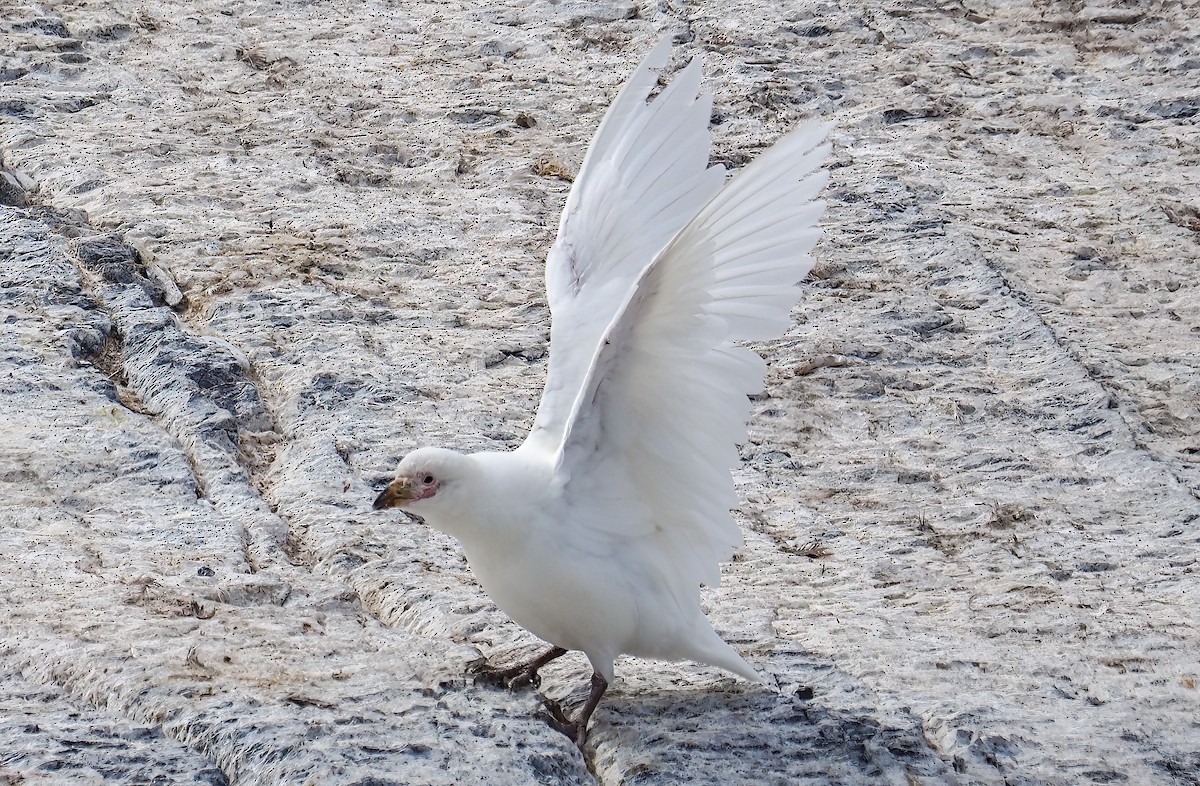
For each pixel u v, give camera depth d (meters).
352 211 15.70
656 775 8.08
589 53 19.44
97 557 9.98
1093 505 11.73
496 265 14.90
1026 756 8.45
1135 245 15.83
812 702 8.88
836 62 19.41
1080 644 9.84
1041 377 13.40
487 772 7.87
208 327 13.42
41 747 7.79
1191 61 19.45
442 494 8.04
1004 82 19.19
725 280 7.91
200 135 17.00
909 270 15.14
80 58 18.61
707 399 8.16
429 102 18.09
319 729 8.03
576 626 8.41
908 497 11.82
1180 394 13.29
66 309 13.18
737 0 21.02
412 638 9.29
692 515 8.48
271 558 10.23
